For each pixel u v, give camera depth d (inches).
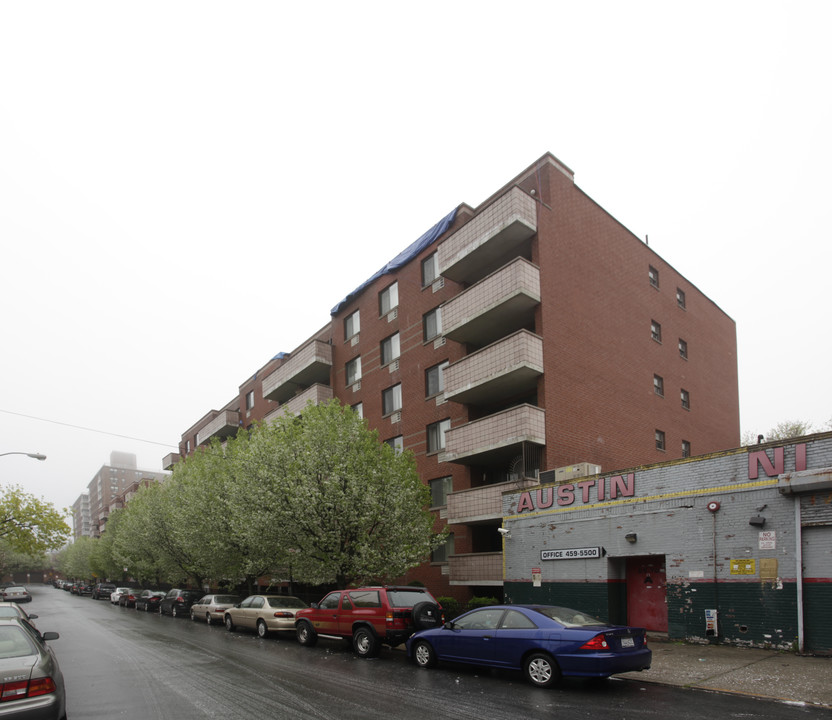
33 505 1573.6
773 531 475.5
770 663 412.8
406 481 778.8
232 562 1078.4
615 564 599.2
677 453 1029.8
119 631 828.0
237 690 383.6
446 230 1002.1
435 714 309.9
